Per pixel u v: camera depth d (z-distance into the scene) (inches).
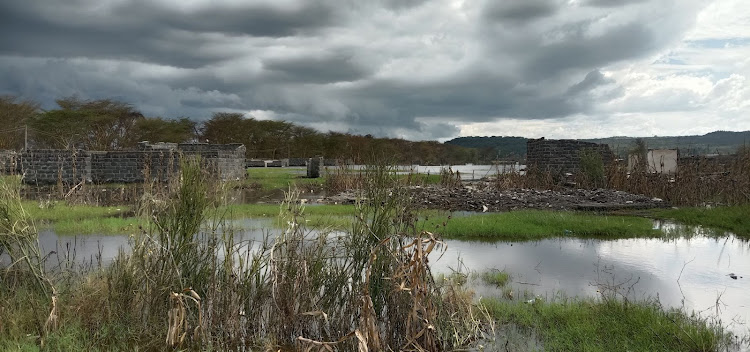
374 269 204.2
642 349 187.8
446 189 842.8
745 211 547.2
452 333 197.6
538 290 278.1
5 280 223.1
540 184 977.5
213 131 2837.1
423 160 3120.1
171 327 184.4
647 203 713.6
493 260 355.9
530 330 214.5
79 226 470.3
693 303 257.0
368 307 169.2
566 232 481.4
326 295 207.3
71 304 210.4
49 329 189.2
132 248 231.6
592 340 197.0
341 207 635.5
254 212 577.9
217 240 229.9
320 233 235.5
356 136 3134.8
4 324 191.6
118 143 2129.7
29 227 233.0
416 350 176.1
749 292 279.0
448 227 474.3
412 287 179.6
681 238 457.4
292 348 193.0
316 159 1382.9
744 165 825.5
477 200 748.0
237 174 1296.8
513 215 574.6
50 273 251.4
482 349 190.5
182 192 215.8
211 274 206.5
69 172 1187.9
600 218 554.9
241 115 2918.3
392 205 216.8
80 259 331.6
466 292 247.3
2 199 228.7
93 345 183.8
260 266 221.5
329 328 195.2
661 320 216.1
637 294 272.7
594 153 974.4
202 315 200.2
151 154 1193.4
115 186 1037.2
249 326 205.3
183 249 212.2
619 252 389.7
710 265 345.4
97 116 1996.8
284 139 3061.0
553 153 1091.9
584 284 292.4
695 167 864.9
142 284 212.4
